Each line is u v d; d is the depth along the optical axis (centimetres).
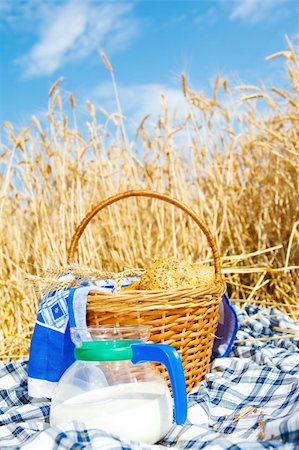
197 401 191
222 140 448
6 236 425
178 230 407
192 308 202
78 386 161
